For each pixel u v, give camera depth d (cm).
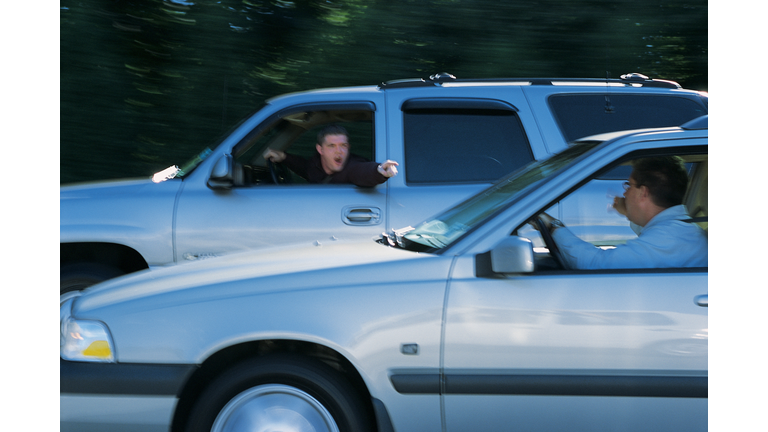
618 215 332
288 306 273
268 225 452
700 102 477
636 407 267
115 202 454
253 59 785
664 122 472
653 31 781
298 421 270
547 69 774
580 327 268
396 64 775
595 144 309
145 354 273
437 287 274
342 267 285
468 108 471
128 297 286
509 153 465
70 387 273
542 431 270
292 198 457
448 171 463
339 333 270
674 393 265
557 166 311
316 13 794
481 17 769
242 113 781
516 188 315
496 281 273
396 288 275
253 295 277
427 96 475
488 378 268
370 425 278
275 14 781
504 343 268
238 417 269
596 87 480
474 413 270
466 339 269
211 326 273
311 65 781
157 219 452
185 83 773
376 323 271
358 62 774
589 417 268
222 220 453
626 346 266
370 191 457
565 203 331
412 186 459
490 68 769
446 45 776
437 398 270
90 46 745
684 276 274
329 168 472
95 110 755
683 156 302
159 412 272
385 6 778
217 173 449
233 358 282
